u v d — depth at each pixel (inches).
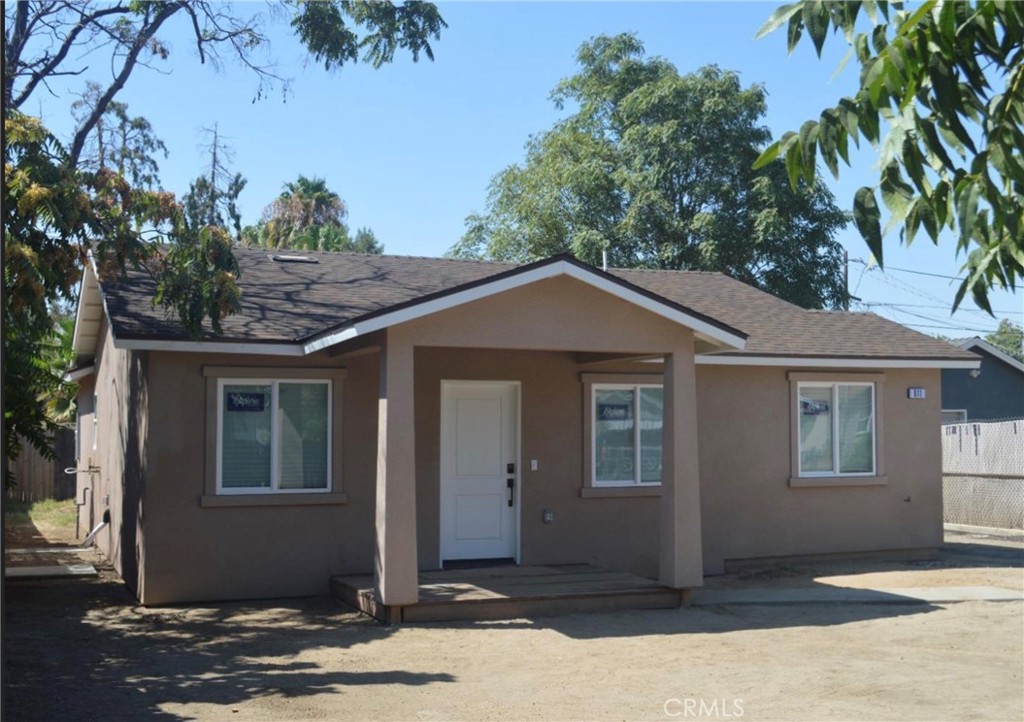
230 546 498.0
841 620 456.8
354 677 348.2
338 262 670.5
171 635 416.2
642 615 462.3
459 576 511.2
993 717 307.3
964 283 158.1
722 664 371.2
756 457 629.3
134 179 727.7
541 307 458.9
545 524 564.7
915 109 149.9
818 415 653.3
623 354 540.1
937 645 407.5
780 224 1222.3
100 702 313.1
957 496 892.6
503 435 565.6
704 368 620.7
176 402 491.8
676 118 1294.3
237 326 502.3
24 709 303.0
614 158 1349.7
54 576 562.6
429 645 397.7
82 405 813.2
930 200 152.1
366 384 530.0
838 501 650.8
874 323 734.5
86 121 716.7
